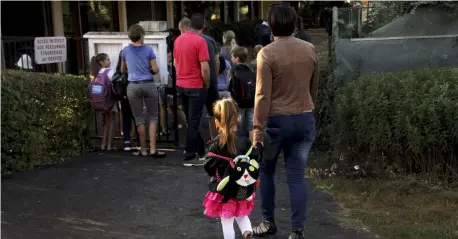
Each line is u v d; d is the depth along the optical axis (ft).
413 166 18.24
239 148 12.41
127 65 21.56
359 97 19.22
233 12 74.08
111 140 23.94
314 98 13.21
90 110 23.81
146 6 53.72
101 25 47.67
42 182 18.20
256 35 39.34
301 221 12.98
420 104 17.56
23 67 24.61
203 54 20.31
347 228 14.37
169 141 25.16
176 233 13.96
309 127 12.54
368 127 18.67
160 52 25.75
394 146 18.11
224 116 12.36
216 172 12.51
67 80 22.04
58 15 41.91
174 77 24.17
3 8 36.83
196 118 21.29
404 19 25.67
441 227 14.12
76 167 20.43
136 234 13.83
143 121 22.31
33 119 19.92
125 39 25.86
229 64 26.21
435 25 24.70
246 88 19.57
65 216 14.98
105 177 19.04
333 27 24.21
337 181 18.35
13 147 18.99
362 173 18.76
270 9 12.67
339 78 22.63
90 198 16.65
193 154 21.63
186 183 18.45
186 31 20.94
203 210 15.71
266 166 13.24
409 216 15.03
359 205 16.10
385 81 19.48
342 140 20.25
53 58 24.20
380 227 14.25
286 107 12.35
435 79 18.62
